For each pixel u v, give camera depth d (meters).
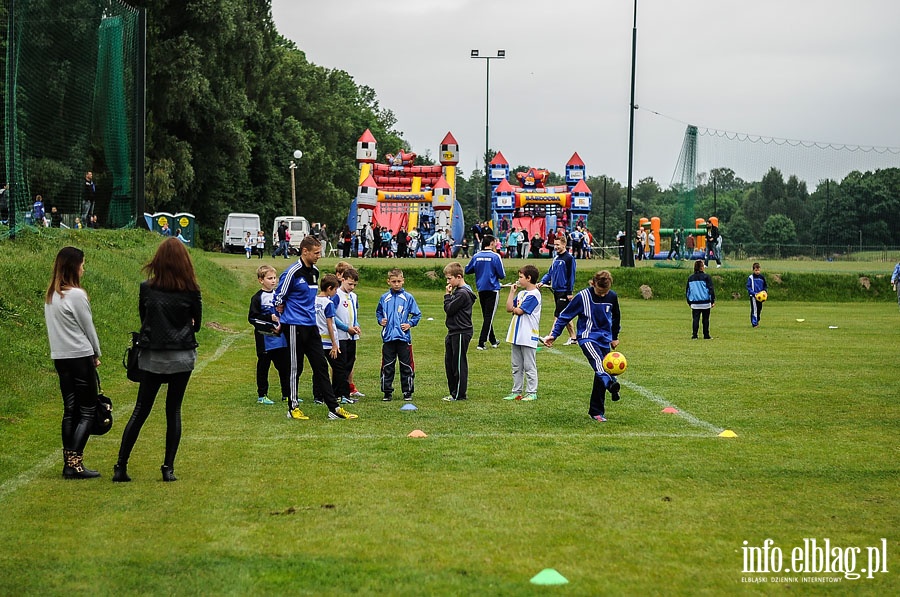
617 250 60.72
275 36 71.19
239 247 54.81
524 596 5.25
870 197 40.84
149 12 47.16
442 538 6.25
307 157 71.12
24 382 11.59
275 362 11.49
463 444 9.23
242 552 5.98
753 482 7.78
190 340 7.80
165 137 50.22
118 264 20.59
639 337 21.05
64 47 23.42
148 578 5.54
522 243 49.69
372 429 10.03
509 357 16.78
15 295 15.01
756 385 13.41
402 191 53.00
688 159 40.03
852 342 19.97
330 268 34.22
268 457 8.63
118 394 12.23
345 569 5.67
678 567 5.75
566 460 8.53
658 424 10.36
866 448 9.14
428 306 28.72
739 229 41.56
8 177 18.98
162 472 7.80
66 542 6.20
